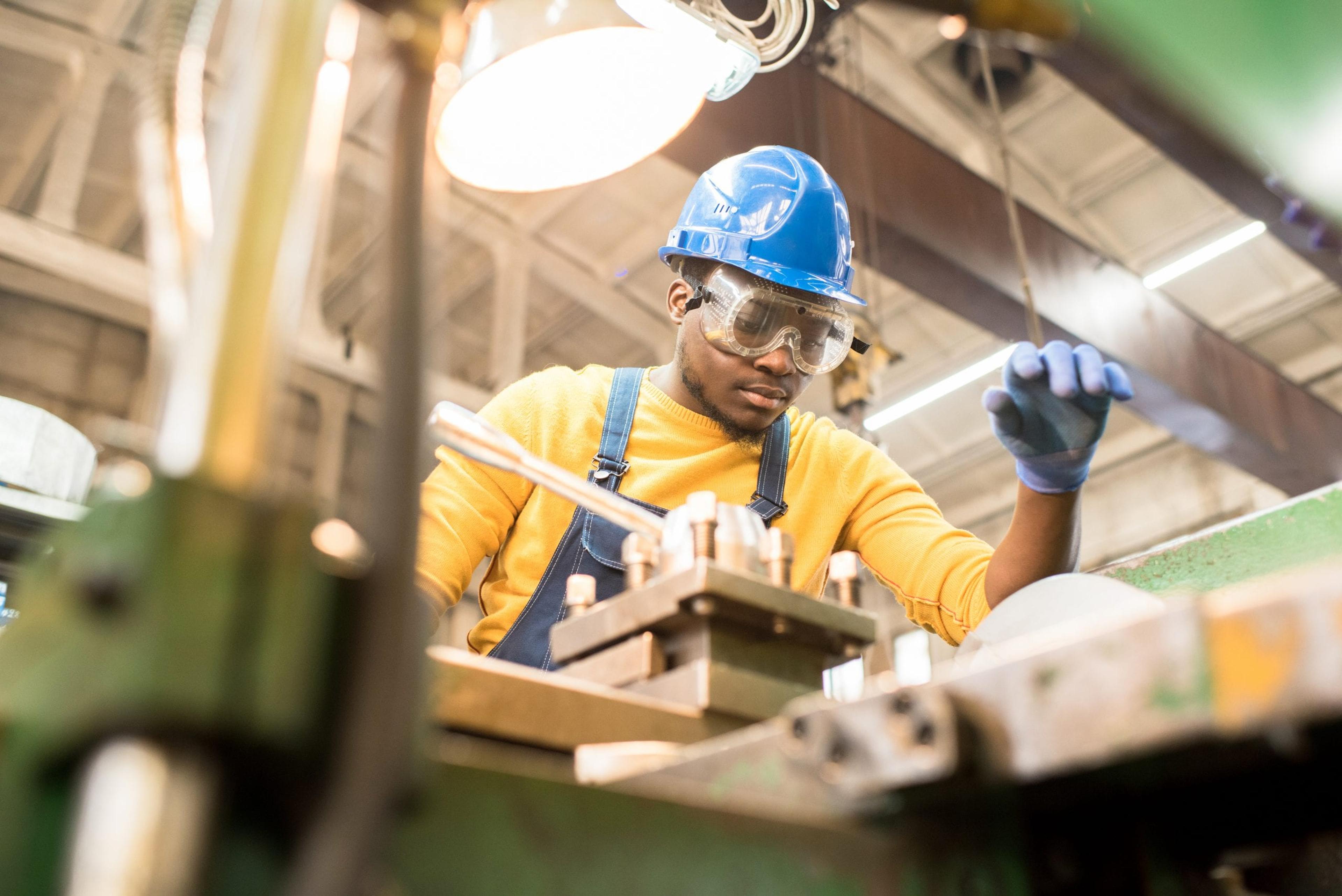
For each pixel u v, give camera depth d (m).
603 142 1.52
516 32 1.28
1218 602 0.51
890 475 1.92
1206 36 0.87
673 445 1.84
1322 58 0.93
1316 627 0.47
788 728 0.66
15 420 2.12
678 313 1.93
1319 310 7.71
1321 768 0.59
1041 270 5.81
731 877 0.58
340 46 0.52
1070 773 0.56
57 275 6.57
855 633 0.99
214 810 0.37
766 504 1.82
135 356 6.96
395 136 0.45
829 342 1.85
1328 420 7.07
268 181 0.44
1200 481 8.54
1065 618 0.94
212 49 5.40
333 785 0.37
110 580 0.37
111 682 0.36
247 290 0.42
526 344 8.16
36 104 6.30
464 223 7.26
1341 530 1.21
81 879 0.35
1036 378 1.34
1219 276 7.73
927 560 1.75
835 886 0.61
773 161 1.92
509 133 1.46
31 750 0.38
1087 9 0.80
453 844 0.51
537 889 0.52
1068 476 1.43
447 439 0.99
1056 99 6.86
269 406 0.42
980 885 0.66
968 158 7.12
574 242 7.55
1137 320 6.20
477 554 1.69
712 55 1.54
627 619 0.98
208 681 0.36
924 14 0.62
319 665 0.39
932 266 5.44
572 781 0.55
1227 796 0.64
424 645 0.40
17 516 1.96
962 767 0.57
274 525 0.39
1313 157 0.96
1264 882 0.81
